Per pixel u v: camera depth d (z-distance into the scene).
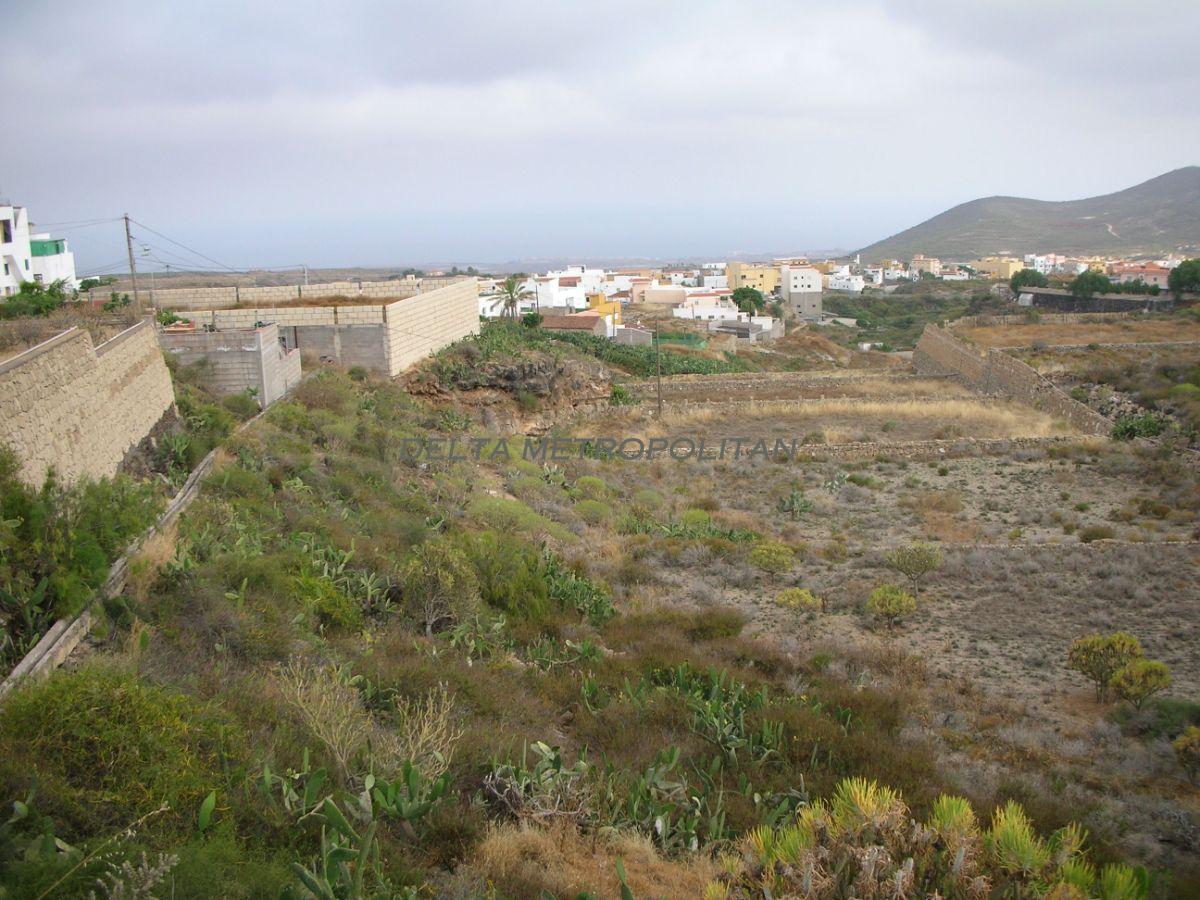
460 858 7.18
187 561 11.32
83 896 5.11
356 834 6.52
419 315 35.28
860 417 39.59
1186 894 7.86
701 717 11.31
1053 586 18.62
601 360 55.00
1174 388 35.47
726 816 8.88
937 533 24.08
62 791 6.05
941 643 15.97
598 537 24.00
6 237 40.81
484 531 21.72
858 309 140.75
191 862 5.63
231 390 23.91
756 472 31.75
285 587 12.54
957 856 4.77
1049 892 4.64
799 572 20.75
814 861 4.79
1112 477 28.88
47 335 15.55
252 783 7.14
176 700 7.54
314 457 21.55
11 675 7.62
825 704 12.45
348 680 9.95
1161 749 11.27
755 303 108.50
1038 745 11.56
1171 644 15.34
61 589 9.20
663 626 16.36
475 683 11.38
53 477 10.58
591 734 11.05
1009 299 100.50
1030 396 40.47
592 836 8.01
